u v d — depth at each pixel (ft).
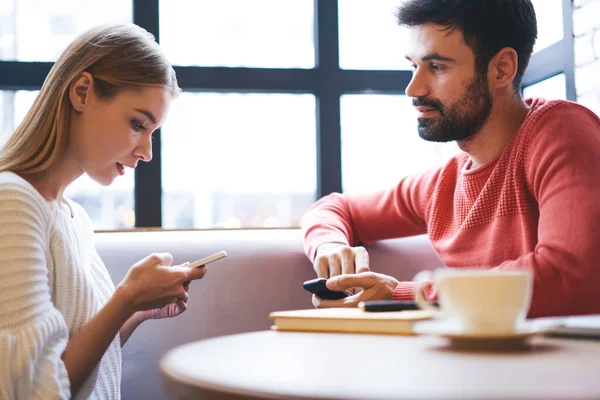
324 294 4.76
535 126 4.98
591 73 6.78
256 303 5.84
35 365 3.77
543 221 4.43
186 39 8.17
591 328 2.74
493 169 5.24
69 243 4.44
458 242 5.46
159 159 7.77
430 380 1.97
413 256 6.25
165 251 5.83
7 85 7.50
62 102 4.36
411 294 4.43
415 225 6.21
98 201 7.93
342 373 2.12
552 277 4.07
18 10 7.88
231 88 7.93
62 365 3.86
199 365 2.36
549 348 2.53
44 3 7.95
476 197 5.40
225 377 2.13
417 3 5.11
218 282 5.81
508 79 5.18
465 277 2.48
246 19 8.30
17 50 7.88
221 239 6.04
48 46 7.94
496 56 5.12
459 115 5.15
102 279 4.97
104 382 4.62
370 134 8.50
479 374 2.04
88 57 4.36
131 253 5.76
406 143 8.55
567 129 4.76
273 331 3.28
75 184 7.90
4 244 3.86
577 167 4.51
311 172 8.42
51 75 4.43
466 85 5.11
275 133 8.36
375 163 8.50
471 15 5.01
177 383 2.22
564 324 2.90
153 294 4.11
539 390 1.80
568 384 1.86
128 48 4.42
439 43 5.07
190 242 5.95
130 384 5.49
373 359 2.36
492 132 5.27
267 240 6.10
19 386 3.71
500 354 2.40
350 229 6.15
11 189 4.01
